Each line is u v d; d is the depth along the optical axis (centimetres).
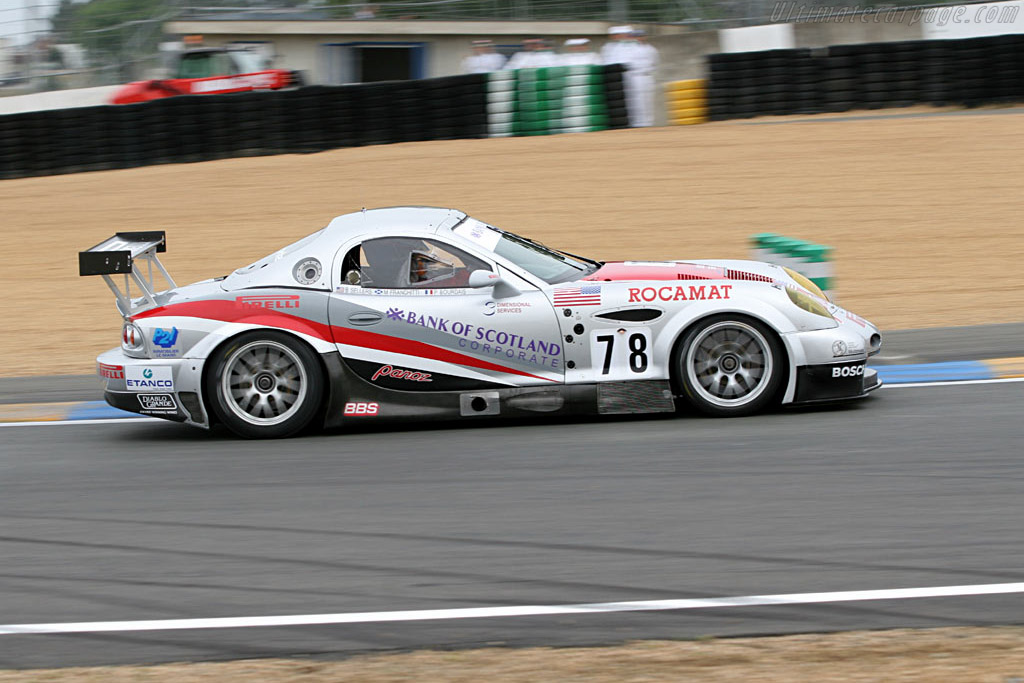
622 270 1744
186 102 4800
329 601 1054
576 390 1650
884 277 2845
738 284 1666
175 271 3256
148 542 1240
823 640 923
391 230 1725
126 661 943
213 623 1015
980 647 896
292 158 4753
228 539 1239
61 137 4803
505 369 1661
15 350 2541
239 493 1412
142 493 1430
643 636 947
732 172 4100
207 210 3997
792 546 1140
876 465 1400
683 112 4934
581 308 1652
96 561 1188
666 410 1650
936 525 1184
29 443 1730
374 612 1023
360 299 1680
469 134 4888
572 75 4891
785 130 4691
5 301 3084
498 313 1655
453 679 877
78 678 913
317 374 1662
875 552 1115
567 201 3834
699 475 1388
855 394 1648
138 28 6084
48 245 3722
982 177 3834
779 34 5306
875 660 881
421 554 1165
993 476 1340
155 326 1689
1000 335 2198
